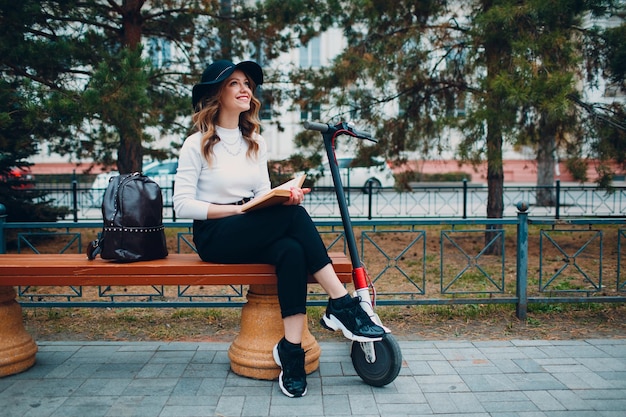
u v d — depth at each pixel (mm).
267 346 3025
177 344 3672
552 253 7516
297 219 2807
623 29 6227
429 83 7281
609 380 2996
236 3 7934
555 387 2906
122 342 3713
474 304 4617
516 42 5637
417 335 3965
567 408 2650
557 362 3279
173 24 7930
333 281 2770
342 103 7121
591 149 6867
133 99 5184
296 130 10727
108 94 5098
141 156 7582
